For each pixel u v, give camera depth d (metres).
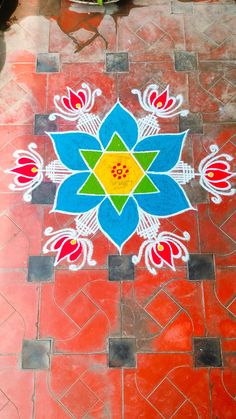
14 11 3.01
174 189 2.56
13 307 2.33
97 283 2.37
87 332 2.29
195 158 2.63
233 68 2.85
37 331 2.29
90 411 2.16
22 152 2.63
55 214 2.51
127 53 2.89
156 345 2.26
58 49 2.91
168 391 2.19
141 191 2.55
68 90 2.79
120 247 2.44
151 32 2.95
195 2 3.04
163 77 2.82
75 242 2.45
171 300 2.34
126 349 2.26
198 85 2.80
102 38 2.93
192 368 2.23
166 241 2.45
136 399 2.18
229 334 2.28
